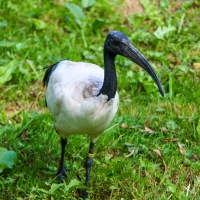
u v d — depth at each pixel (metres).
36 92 10.38
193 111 9.77
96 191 8.02
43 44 11.80
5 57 11.25
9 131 9.02
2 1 12.79
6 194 7.79
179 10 13.22
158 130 9.29
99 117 7.06
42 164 8.38
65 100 7.04
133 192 7.86
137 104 10.02
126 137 9.08
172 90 10.32
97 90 6.96
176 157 8.54
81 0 13.10
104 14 13.03
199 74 10.98
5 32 11.94
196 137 9.12
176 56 11.68
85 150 8.71
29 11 12.73
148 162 8.38
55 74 7.58
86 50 11.62
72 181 7.64
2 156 8.03
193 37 12.26
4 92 10.27
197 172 8.35
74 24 12.39
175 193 7.71
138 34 12.06
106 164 8.46
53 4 13.19
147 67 6.96
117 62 11.27
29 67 10.99
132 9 13.27
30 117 9.45
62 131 7.64
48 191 7.55
